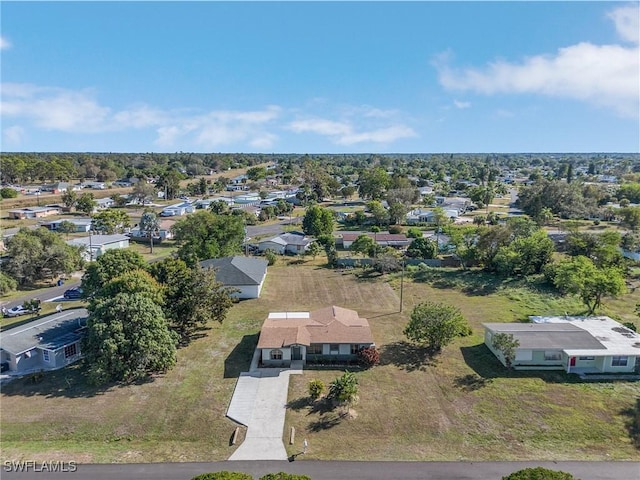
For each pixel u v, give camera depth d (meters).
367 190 142.62
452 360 35.50
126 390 30.89
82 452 24.59
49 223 93.88
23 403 29.27
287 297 51.56
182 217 108.25
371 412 28.47
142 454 24.50
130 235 88.56
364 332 37.00
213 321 43.25
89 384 31.55
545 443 25.55
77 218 105.06
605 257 57.34
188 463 23.77
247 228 99.44
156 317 33.28
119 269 43.03
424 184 173.00
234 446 25.22
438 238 79.56
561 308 47.38
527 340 35.06
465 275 59.94
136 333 31.78
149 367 33.06
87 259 67.25
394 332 41.25
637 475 22.88
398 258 64.56
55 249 57.19
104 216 90.88
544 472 17.86
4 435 26.05
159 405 29.08
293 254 74.56
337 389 29.20
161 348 31.98
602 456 24.45
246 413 28.31
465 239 68.56
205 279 39.19
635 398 29.92
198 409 28.67
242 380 32.31
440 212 101.62
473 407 29.02
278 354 34.94
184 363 34.78
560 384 31.75
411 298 51.53
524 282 56.38
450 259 67.44
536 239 60.22
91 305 35.56
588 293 43.16
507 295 52.06
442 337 36.34
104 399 29.75
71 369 34.03
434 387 31.45
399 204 105.19
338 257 68.06
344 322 38.50
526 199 118.06
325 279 59.34
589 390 30.95
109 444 25.42
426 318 36.66
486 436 26.14
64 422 27.23
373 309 47.78
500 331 36.53
